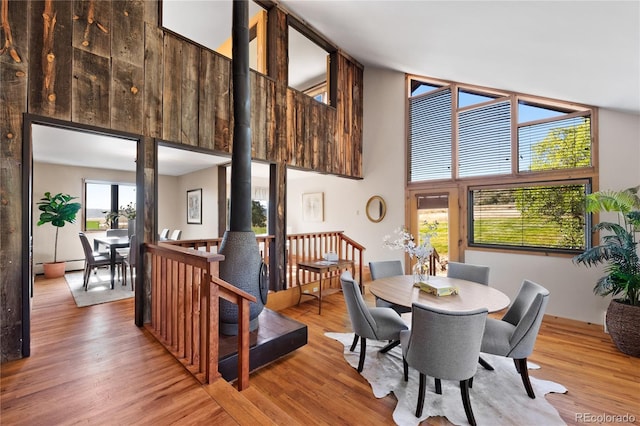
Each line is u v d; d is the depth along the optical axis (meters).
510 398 2.20
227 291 2.07
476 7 2.51
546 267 4.02
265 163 4.13
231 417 1.59
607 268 3.47
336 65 5.32
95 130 2.57
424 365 1.96
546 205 4.09
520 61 3.22
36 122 2.30
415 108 5.44
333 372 2.55
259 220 7.73
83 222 6.18
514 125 4.36
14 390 1.79
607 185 3.64
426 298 2.53
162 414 1.60
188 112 3.20
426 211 5.22
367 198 5.96
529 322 2.15
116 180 6.62
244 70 2.86
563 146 3.99
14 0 2.23
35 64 2.30
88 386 1.84
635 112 3.45
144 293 2.86
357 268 5.75
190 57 3.24
